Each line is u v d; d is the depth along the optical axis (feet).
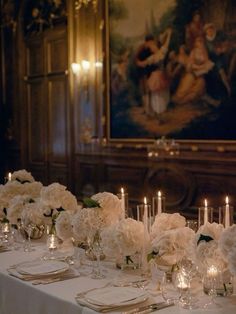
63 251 9.43
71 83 25.62
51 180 27.48
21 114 29.04
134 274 8.01
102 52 23.88
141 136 22.45
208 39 19.54
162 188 21.71
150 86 21.88
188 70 20.35
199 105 20.06
